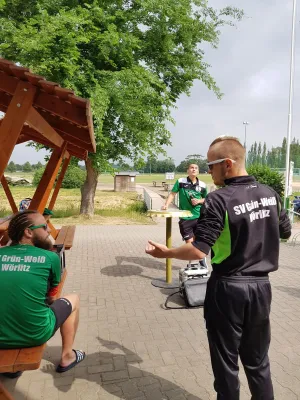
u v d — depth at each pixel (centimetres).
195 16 1384
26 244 254
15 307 229
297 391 288
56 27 1010
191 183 581
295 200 1556
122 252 812
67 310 280
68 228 648
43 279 241
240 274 206
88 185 1388
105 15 1151
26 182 4328
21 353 231
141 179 7119
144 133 1245
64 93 249
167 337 380
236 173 215
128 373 311
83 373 311
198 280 474
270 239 212
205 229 199
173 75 1401
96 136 1101
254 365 219
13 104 270
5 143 269
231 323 207
